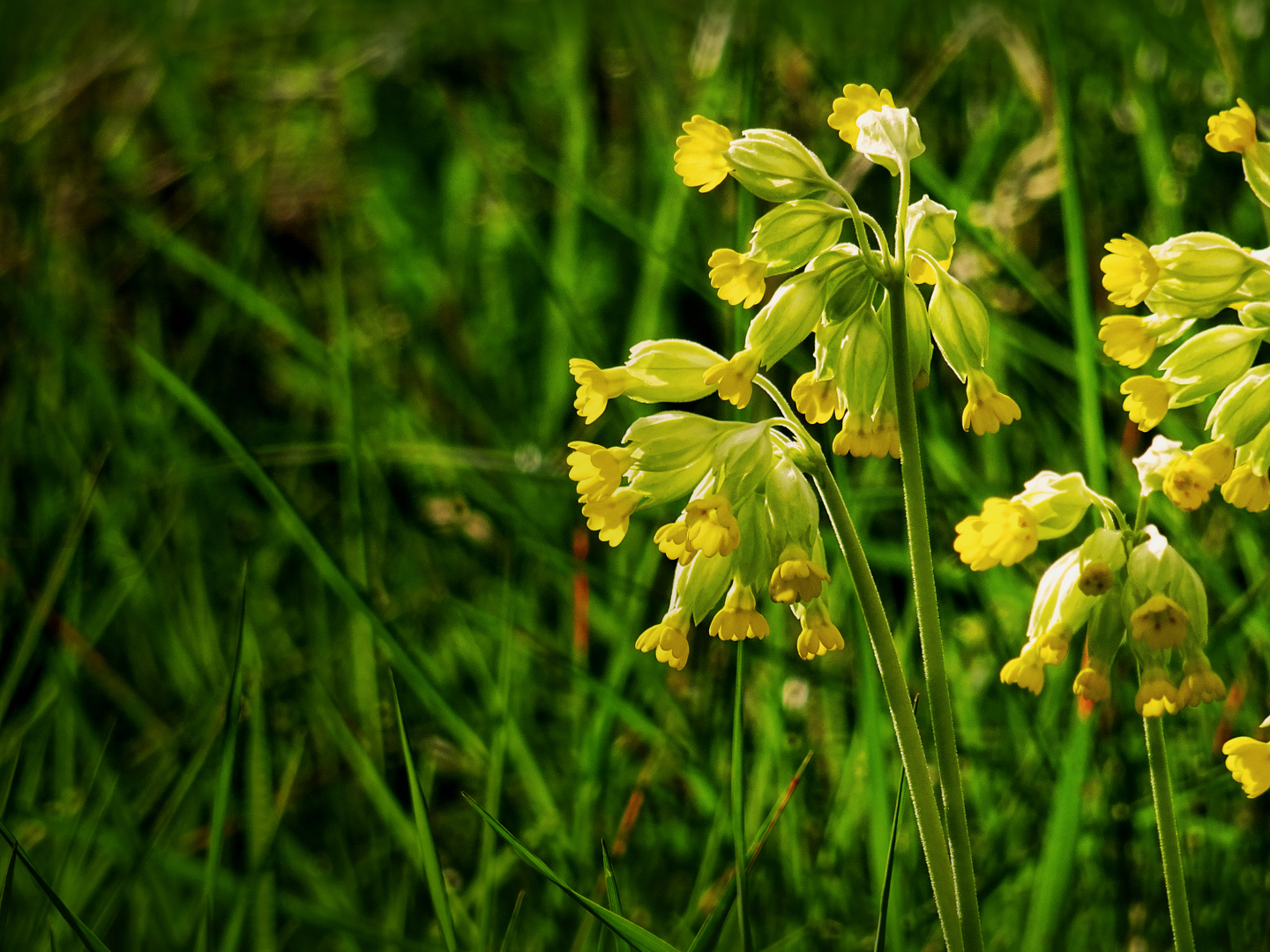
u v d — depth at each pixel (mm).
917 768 519
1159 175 806
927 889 633
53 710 683
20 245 963
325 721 648
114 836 632
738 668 550
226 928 630
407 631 704
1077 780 605
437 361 914
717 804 636
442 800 691
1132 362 534
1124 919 631
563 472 768
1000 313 770
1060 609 532
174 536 791
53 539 740
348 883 663
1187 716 657
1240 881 631
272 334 949
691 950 546
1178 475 526
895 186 869
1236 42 934
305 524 624
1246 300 534
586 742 650
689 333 938
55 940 602
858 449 526
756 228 528
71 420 825
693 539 521
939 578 697
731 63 955
